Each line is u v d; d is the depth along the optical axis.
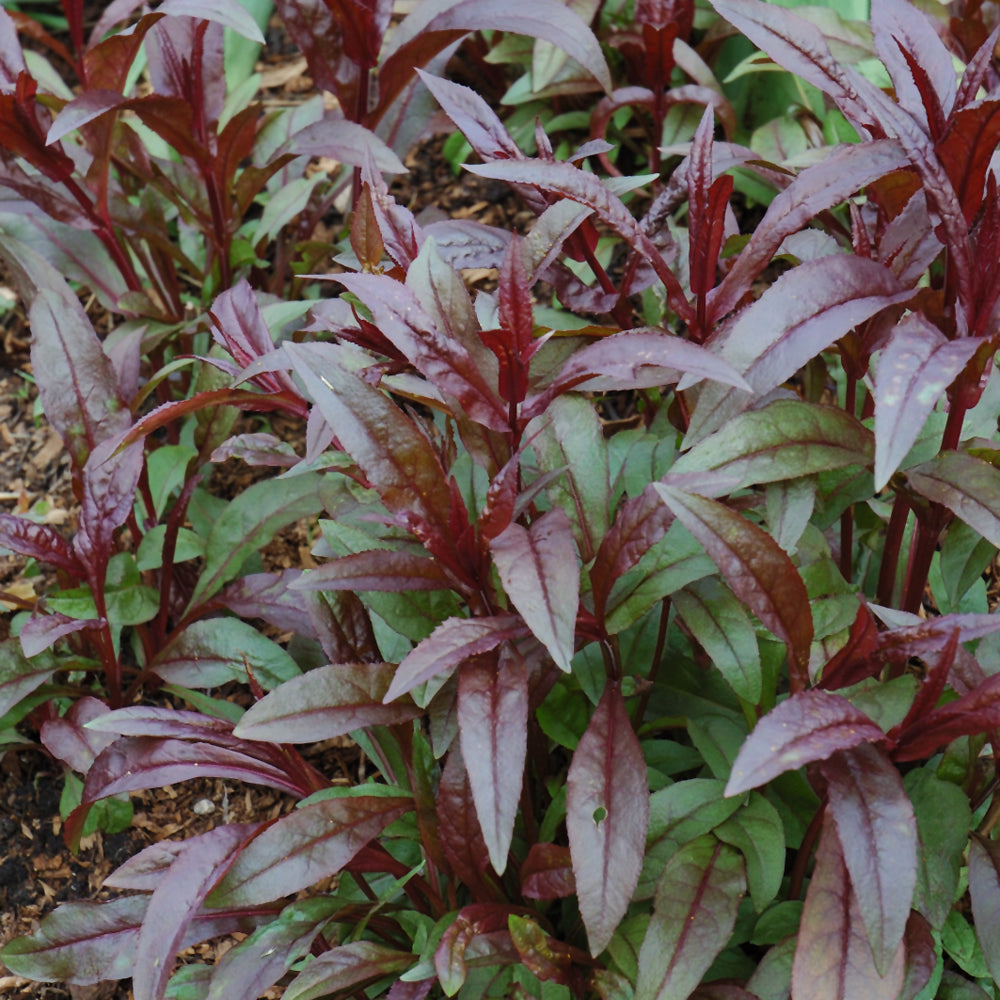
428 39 1.52
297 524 1.59
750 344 1.26
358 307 1.42
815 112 1.63
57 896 1.46
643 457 1.41
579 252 1.41
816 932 1.26
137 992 1.29
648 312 1.49
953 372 1.23
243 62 1.88
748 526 1.24
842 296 1.26
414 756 1.33
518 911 1.33
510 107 1.87
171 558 1.49
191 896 1.30
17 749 1.51
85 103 1.45
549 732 1.37
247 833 1.32
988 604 1.48
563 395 1.36
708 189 1.30
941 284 1.36
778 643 1.34
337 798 1.31
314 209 1.64
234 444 1.40
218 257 1.60
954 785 1.32
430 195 1.81
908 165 1.28
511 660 1.28
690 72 1.61
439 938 1.32
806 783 1.36
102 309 1.77
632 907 1.36
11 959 1.35
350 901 1.35
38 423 1.66
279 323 1.50
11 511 1.61
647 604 1.31
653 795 1.33
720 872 1.30
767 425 1.30
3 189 1.58
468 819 1.33
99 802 1.47
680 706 1.39
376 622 1.42
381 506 1.39
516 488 1.29
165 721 1.35
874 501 1.41
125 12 1.57
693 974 1.28
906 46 1.30
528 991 1.33
